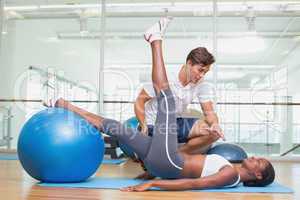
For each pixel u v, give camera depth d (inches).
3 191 79.0
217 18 196.7
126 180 98.0
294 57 212.8
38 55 224.2
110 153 170.1
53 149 84.7
